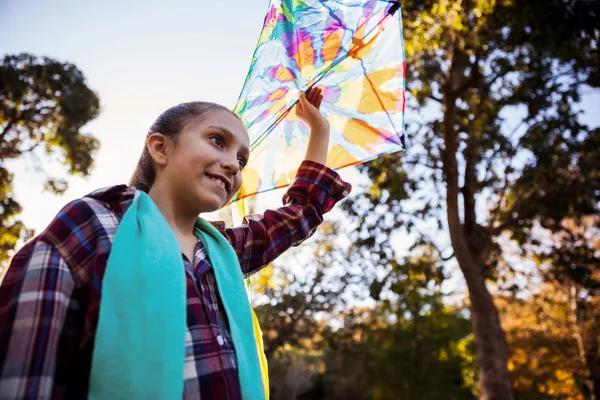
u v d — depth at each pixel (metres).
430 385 23.69
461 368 24.28
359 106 1.87
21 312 0.79
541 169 9.80
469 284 10.77
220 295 1.12
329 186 1.74
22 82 14.23
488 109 10.20
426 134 10.99
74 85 14.94
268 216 1.60
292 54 1.71
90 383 0.81
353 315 19.16
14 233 13.84
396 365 24.11
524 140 9.88
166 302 0.91
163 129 1.24
